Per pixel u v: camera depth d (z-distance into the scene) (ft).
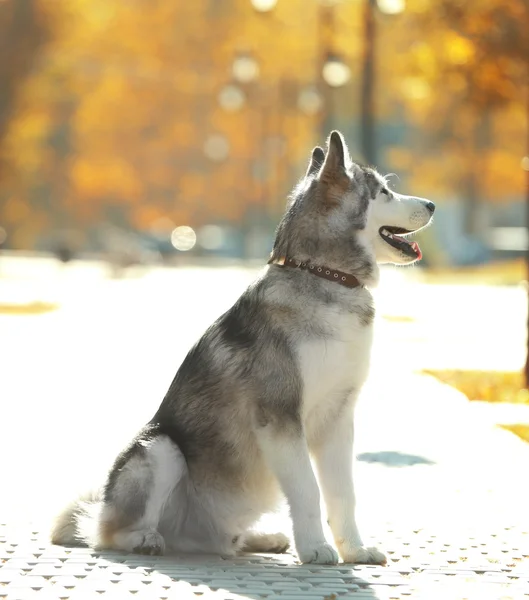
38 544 22.58
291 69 257.96
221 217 297.33
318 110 221.87
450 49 60.44
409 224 22.54
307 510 21.43
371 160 117.19
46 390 46.93
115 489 22.07
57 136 281.95
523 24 58.18
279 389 21.44
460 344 70.28
